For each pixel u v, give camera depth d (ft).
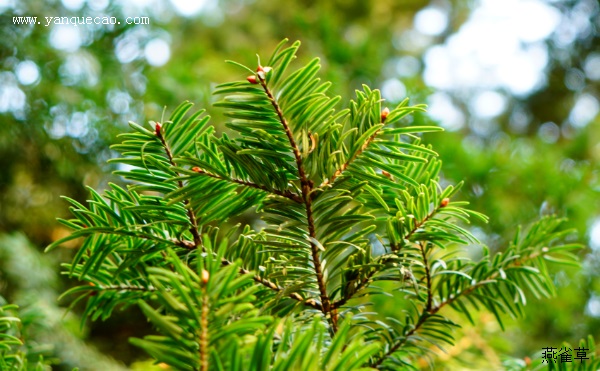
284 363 2.33
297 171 2.61
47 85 6.25
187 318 2.36
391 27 13.79
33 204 6.53
